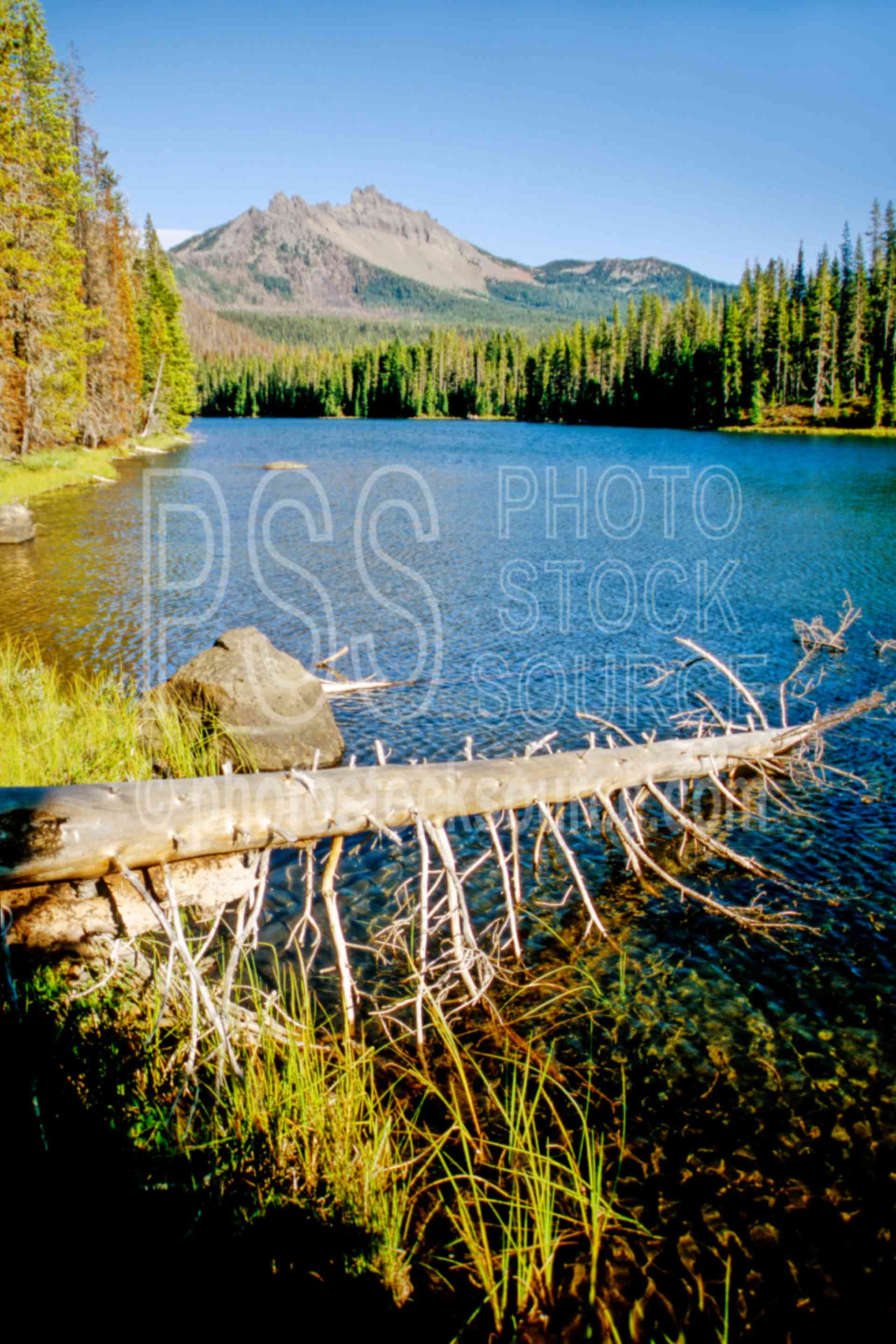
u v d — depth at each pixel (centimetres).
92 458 4753
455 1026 593
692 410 10275
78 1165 378
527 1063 554
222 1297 353
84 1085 426
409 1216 437
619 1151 485
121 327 6097
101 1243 350
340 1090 491
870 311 9319
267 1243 385
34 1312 322
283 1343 346
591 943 704
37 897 488
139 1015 514
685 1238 431
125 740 929
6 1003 433
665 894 788
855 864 838
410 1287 399
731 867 838
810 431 8281
